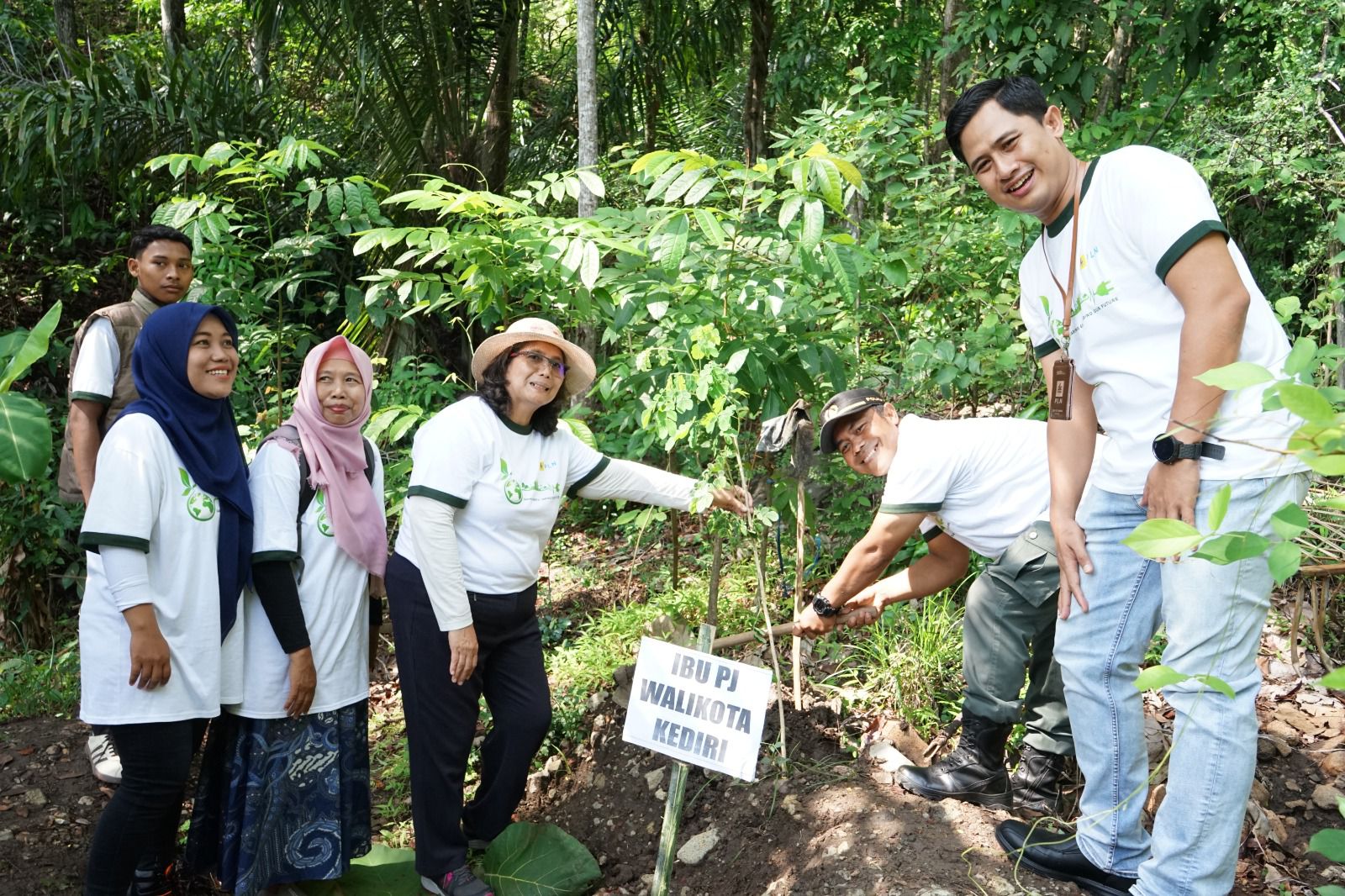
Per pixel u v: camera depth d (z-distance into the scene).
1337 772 3.31
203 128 6.96
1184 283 2.13
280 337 4.81
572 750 3.88
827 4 9.45
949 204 5.20
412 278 4.09
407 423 4.27
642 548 5.46
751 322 3.76
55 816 3.61
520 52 8.88
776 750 3.41
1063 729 3.08
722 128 11.38
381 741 4.24
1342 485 3.87
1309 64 5.35
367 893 3.21
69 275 7.67
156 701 2.75
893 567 4.36
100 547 2.70
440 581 2.91
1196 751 2.27
